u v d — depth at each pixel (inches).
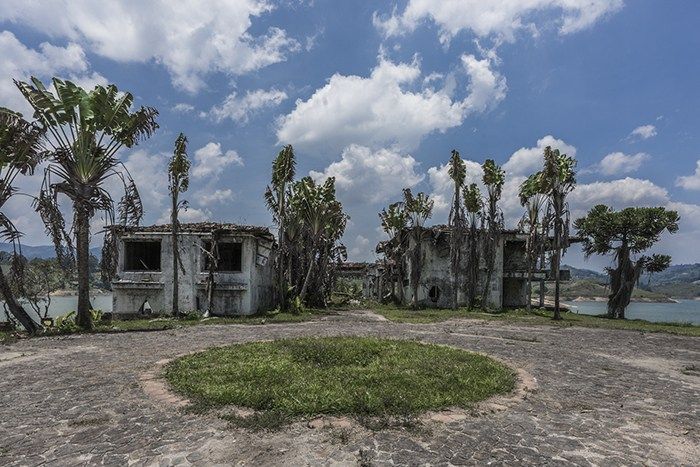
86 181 729.0
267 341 530.0
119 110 740.0
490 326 855.7
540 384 354.0
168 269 1071.0
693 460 215.2
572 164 1138.0
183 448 217.6
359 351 432.5
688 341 684.1
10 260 723.4
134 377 359.9
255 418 251.4
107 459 206.7
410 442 225.6
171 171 967.0
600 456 216.5
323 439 227.0
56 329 703.7
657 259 1385.3
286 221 1254.9
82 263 736.3
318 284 1378.0
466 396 301.6
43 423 255.0
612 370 424.8
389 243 1609.3
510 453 216.4
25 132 688.4
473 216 1363.2
